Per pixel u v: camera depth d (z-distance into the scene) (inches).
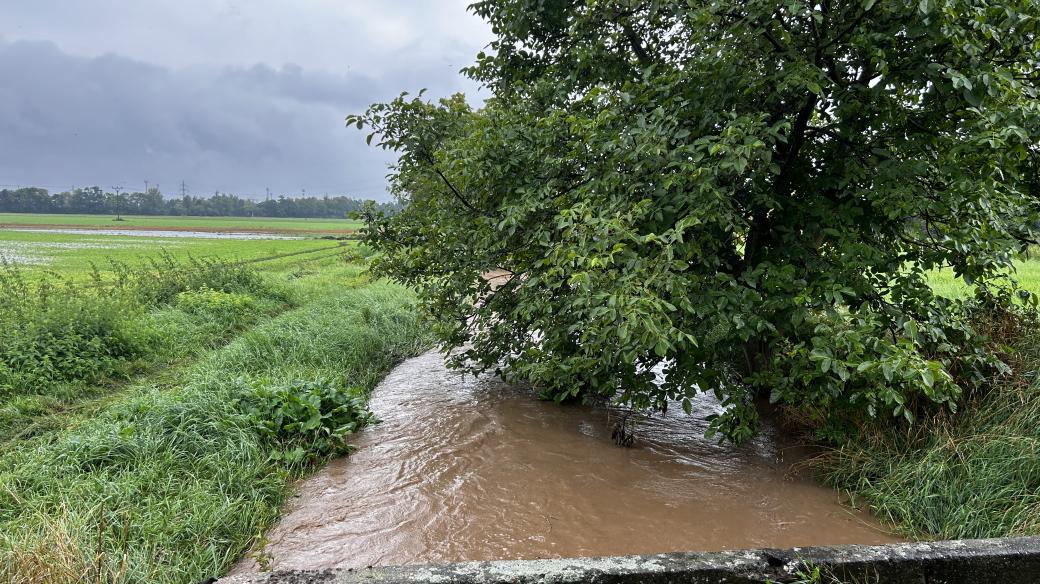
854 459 190.4
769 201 187.0
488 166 234.8
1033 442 163.3
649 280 162.9
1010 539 107.2
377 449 229.3
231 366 303.0
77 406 259.4
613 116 193.0
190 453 199.8
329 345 347.3
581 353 227.6
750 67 193.9
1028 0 160.9
